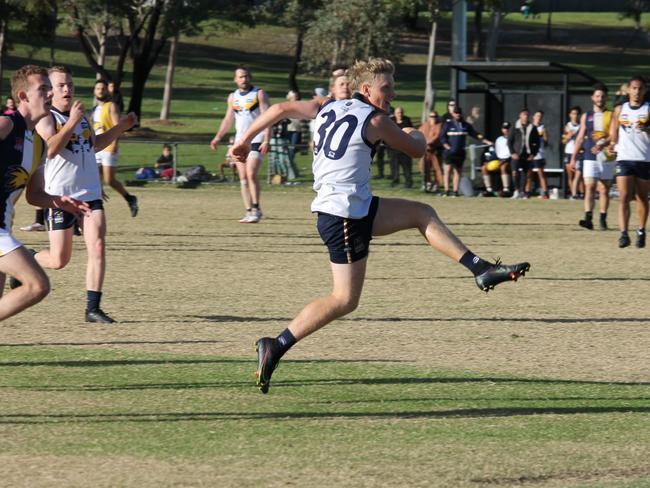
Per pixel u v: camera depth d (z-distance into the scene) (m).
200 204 63.50
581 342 24.97
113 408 18.69
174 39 136.62
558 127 75.69
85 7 120.94
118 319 27.31
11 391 19.80
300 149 80.62
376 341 24.92
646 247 44.16
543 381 21.03
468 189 72.38
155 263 37.97
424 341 24.94
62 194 26.23
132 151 97.31
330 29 134.50
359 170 18.81
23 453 15.98
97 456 15.88
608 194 51.53
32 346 23.84
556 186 75.31
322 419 18.12
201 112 150.38
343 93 21.72
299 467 15.45
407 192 73.38
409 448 16.44
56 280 33.69
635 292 32.41
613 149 47.38
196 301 30.19
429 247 43.84
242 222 52.84
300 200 67.62
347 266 18.95
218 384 20.55
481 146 75.31
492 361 22.89
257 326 26.62
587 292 32.38
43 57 190.88
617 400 19.56
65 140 25.06
